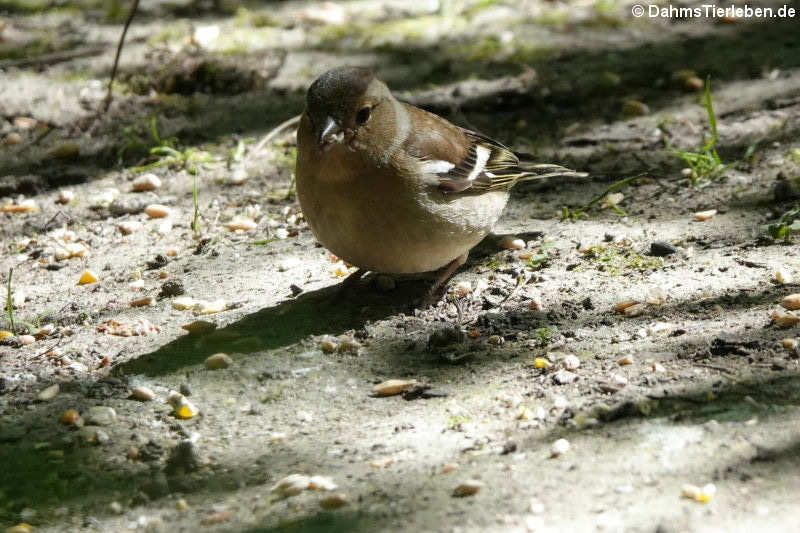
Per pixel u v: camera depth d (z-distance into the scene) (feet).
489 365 29.22
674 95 52.11
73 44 59.72
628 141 47.11
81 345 32.07
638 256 35.60
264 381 29.32
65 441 26.68
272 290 35.53
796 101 48.93
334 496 22.90
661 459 23.38
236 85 54.65
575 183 43.32
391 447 25.32
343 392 28.45
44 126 50.26
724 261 34.40
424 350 30.55
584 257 36.06
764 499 21.44
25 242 40.40
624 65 56.18
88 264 38.58
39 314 34.45
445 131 33.06
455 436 25.59
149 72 55.52
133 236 40.81
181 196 44.09
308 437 26.22
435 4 66.95
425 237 31.53
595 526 21.08
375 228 30.91
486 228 33.99
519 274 35.06
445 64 57.11
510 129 49.44
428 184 30.99
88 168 46.83
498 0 67.51
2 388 29.48
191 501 23.79
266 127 50.06
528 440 25.02
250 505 23.32
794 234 35.83
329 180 30.40
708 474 22.57
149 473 25.23
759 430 24.03
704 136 46.55
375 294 34.65
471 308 33.09
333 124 29.48
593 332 30.45
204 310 34.06
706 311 30.89
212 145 48.62
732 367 27.32
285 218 41.63
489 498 22.53
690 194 40.81
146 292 35.96
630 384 27.04
